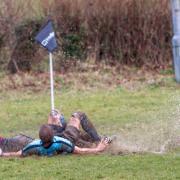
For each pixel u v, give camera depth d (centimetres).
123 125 4606
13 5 7312
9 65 7238
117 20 7569
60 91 6538
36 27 7250
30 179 3038
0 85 6731
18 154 3553
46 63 7281
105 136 3934
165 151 3662
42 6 7506
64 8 7544
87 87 6681
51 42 4194
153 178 2975
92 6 7588
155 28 7544
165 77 7019
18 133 4497
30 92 6481
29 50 7262
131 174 3066
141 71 7331
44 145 3500
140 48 7544
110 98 5972
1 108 5644
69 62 7375
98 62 7494
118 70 7338
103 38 7575
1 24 7269
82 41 7556
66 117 5156
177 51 6341
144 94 6119
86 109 5450
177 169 3147
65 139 3538
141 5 7550
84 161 3366
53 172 3153
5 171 3219
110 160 3378
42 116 5225
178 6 6259
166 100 5694
